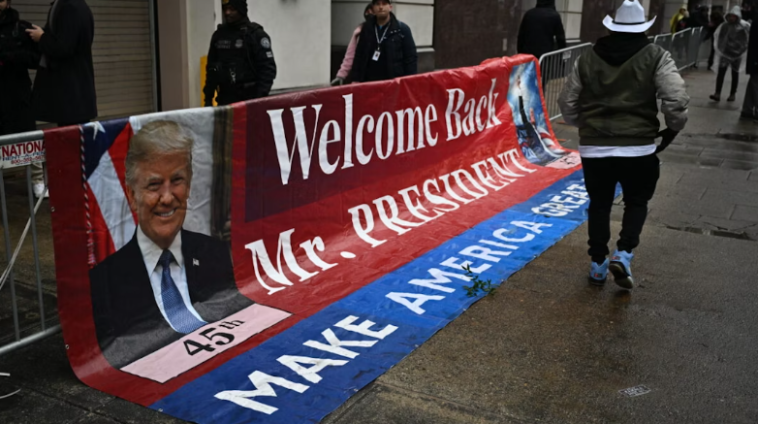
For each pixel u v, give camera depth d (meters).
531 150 8.31
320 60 10.83
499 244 5.46
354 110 5.30
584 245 5.52
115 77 8.07
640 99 4.33
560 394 3.32
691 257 5.27
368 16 7.46
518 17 16.08
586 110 4.50
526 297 4.48
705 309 4.35
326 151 5.05
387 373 3.48
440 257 5.14
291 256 4.79
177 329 3.82
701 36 21.05
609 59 4.38
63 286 3.35
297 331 3.89
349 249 5.20
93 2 7.61
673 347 3.83
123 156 3.56
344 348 3.71
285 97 4.58
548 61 10.00
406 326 3.99
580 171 7.86
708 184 7.48
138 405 3.14
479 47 14.80
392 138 5.83
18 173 6.62
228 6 5.84
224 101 6.09
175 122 3.80
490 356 3.68
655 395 3.33
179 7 8.23
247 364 3.52
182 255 3.97
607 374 3.52
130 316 3.66
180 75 8.45
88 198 3.42
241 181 4.31
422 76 6.18
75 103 5.64
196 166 3.98
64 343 3.55
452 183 6.78
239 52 5.92
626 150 4.36
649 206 6.60
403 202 6.02
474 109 7.20
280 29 9.95
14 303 3.42
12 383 3.29
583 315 4.22
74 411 3.08
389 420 3.07
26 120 6.05
